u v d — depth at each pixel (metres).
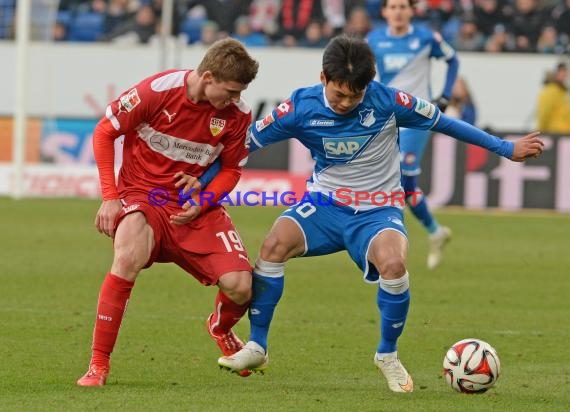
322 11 76.25
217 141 21.50
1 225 51.62
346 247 22.22
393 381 20.89
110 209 21.22
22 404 18.64
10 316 29.25
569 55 70.88
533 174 61.34
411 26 40.72
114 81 71.94
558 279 38.88
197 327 28.44
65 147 65.88
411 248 47.75
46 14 72.25
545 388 21.39
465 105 66.62
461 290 35.97
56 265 39.62
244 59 20.22
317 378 22.39
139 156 21.80
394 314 20.81
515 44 74.25
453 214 60.28
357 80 20.28
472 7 74.88
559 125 67.12
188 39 76.75
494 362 20.28
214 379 21.95
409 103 21.62
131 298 33.19
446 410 18.61
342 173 22.02
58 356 23.97
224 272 21.31
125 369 22.81
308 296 34.41
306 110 21.62
